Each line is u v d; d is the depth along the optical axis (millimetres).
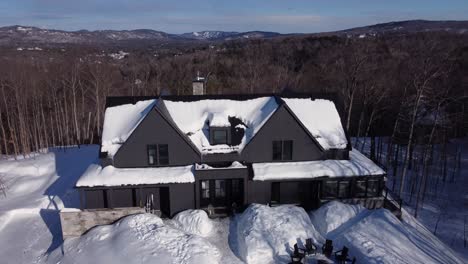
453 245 24703
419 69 33156
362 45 61188
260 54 96125
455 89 40188
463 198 33000
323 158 27672
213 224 25078
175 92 65375
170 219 25656
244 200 26344
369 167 26891
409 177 37719
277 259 21188
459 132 48969
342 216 24531
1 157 45375
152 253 21078
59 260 22094
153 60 106125
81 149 44062
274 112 26594
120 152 26203
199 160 26594
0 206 29094
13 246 24109
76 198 29625
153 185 24906
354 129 55031
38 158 40906
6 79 53375
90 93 61344
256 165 26844
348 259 20562
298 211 24953
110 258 21125
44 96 58000
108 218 24359
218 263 21172
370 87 47188
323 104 29500
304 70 75188
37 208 28250
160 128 25938
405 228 24016
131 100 29031
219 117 27031
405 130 42969
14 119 50562
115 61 100812
